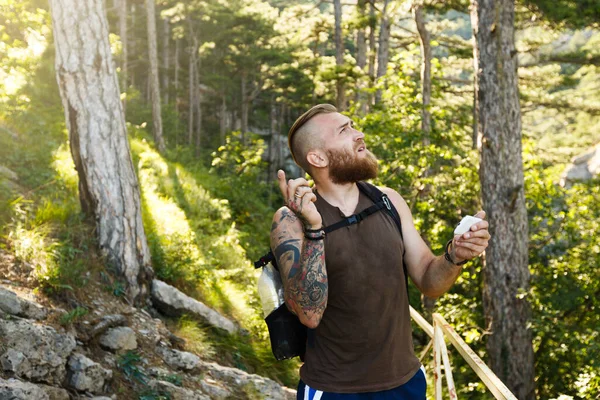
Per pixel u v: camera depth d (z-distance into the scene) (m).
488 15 11.17
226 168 23.61
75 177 8.70
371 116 14.83
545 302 11.52
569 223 12.09
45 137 10.35
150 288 7.07
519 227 11.39
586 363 10.72
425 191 15.09
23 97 11.47
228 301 8.85
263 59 46.00
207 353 6.70
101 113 6.78
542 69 27.38
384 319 1.88
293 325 1.92
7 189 7.05
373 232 1.88
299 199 1.71
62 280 5.68
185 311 7.21
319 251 1.73
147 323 6.34
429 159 14.33
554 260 12.10
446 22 28.88
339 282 1.84
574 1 13.41
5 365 4.18
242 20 44.66
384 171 14.38
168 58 50.84
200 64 49.16
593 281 11.47
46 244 6.03
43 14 12.54
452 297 12.58
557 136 39.75
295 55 46.12
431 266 1.94
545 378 11.86
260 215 19.78
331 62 43.91
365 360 1.88
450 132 16.30
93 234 6.73
